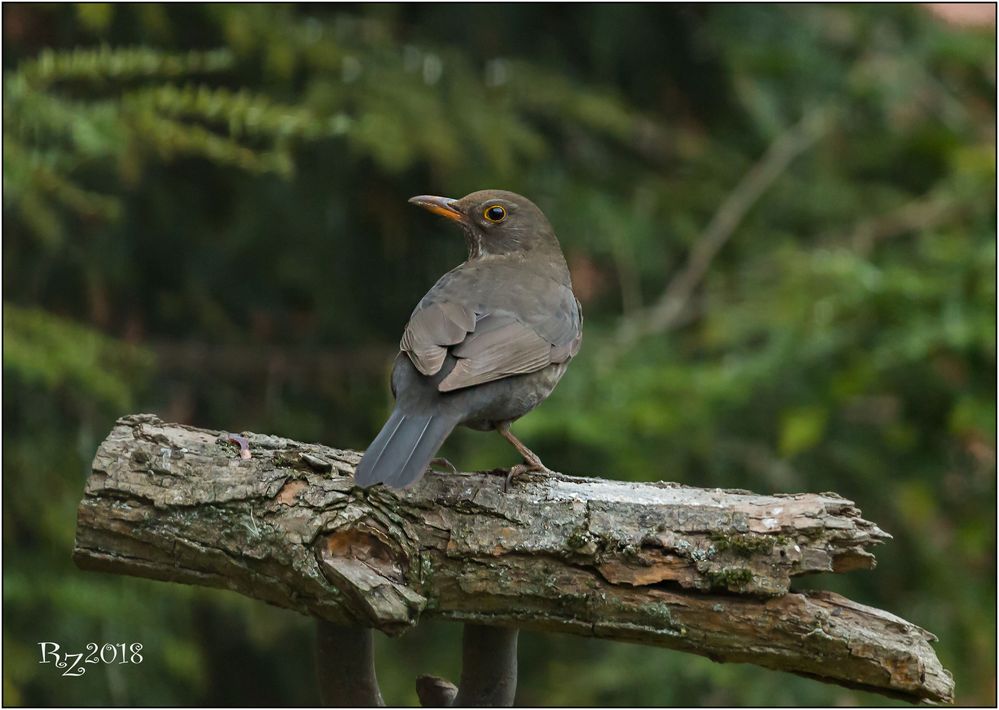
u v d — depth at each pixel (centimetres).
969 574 1300
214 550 642
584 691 1237
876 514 1279
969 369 1188
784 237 1425
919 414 1240
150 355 1220
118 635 1200
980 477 1291
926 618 1265
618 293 1476
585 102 1335
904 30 1501
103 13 1057
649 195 1437
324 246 1379
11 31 1226
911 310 1196
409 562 636
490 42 1395
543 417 1198
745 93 1463
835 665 617
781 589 616
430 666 1339
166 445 662
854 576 1278
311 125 1044
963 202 1335
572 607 635
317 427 1403
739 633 623
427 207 980
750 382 1227
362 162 1358
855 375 1181
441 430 727
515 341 787
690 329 1410
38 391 1233
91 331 1166
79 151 1043
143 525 649
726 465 1267
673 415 1206
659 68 1466
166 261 1360
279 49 1208
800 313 1227
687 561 626
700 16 1430
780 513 632
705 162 1462
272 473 648
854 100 1463
